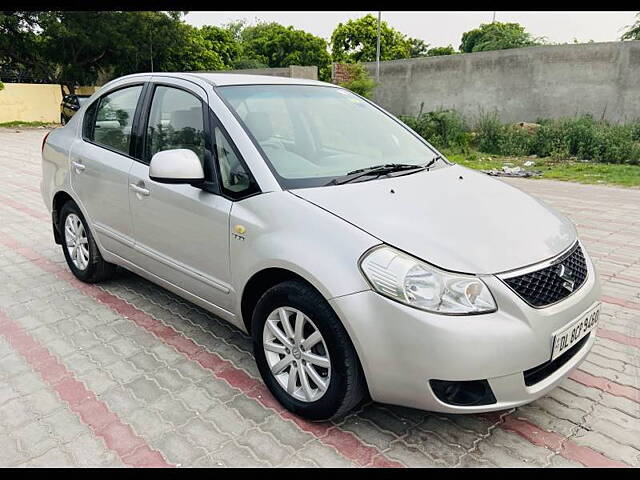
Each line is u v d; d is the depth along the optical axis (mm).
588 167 11117
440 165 3385
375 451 2412
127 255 3713
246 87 3258
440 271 2172
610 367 3119
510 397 2201
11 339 3439
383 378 2219
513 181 9875
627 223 6531
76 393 2844
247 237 2639
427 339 2098
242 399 2801
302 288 2418
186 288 3238
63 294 4176
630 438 2508
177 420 2621
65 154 4172
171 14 28344
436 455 2391
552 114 14305
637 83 12891
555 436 2523
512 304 2170
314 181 2736
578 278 2525
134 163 3490
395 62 16891
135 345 3375
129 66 28797
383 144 3445
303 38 43844
